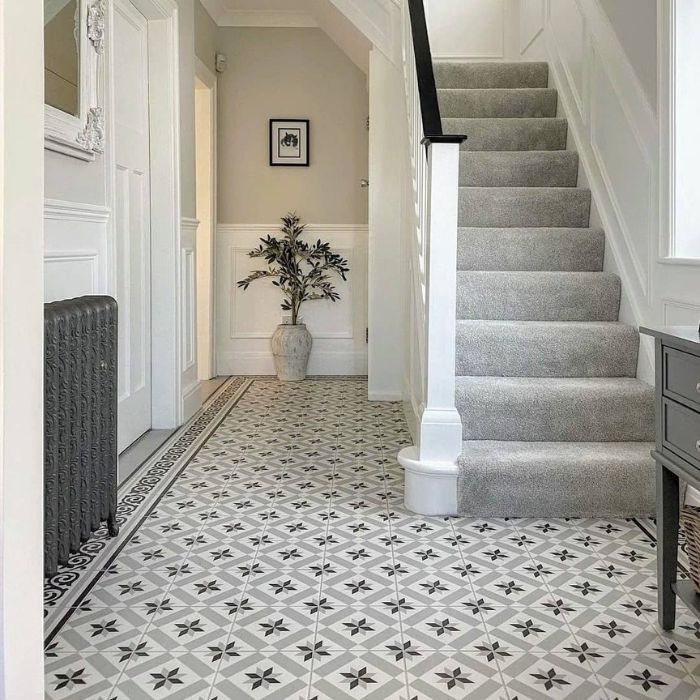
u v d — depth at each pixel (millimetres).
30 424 1271
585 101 3822
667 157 2803
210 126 5625
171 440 3844
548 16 4543
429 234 2697
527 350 3092
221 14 5684
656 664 1762
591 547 2443
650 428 2895
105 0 3037
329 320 5898
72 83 2701
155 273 4035
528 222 3730
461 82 4586
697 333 1787
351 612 2006
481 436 2920
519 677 1704
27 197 1242
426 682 1681
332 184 5848
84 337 2248
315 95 5801
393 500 2906
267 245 5852
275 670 1726
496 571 2264
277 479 3180
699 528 1738
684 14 2713
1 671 1191
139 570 2270
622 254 3316
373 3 4594
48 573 1992
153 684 1663
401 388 4871
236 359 5938
